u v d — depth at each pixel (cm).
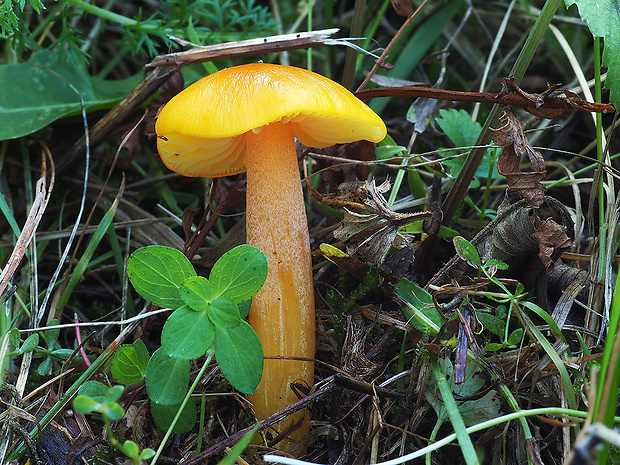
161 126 16
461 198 20
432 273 20
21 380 18
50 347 18
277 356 17
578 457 11
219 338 15
